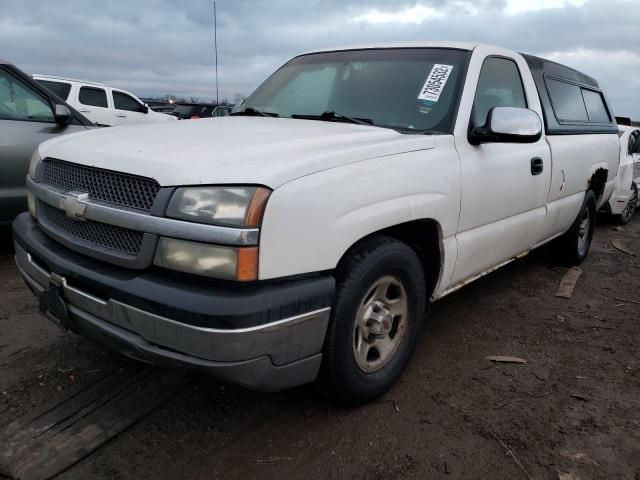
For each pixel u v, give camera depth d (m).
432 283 3.13
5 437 2.40
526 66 4.05
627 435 2.60
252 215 1.98
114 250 2.22
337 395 2.56
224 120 3.21
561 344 3.62
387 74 3.43
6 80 4.86
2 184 4.70
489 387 3.01
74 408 2.63
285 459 2.36
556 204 4.38
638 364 3.35
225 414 2.66
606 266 5.71
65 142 2.75
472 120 3.17
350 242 2.31
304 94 3.63
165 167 2.12
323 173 2.23
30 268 2.62
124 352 2.28
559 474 2.31
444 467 2.33
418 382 3.02
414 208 2.65
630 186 8.02
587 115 5.12
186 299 1.96
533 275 5.14
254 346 2.00
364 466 2.32
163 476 2.23
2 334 3.39
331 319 2.35
